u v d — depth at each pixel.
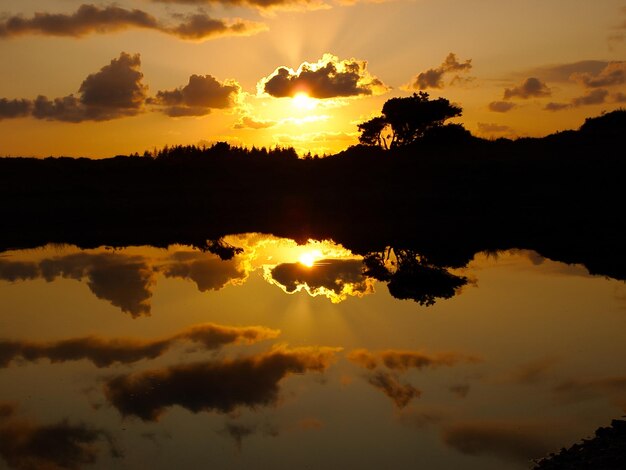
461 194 38.50
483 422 8.33
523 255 21.92
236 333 13.12
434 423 8.40
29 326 14.02
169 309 15.39
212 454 7.75
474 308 14.58
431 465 7.29
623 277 17.48
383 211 36.47
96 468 7.49
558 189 36.22
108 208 41.41
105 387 10.04
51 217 38.09
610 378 9.73
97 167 58.03
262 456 7.68
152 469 7.43
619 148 44.72
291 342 12.34
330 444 7.91
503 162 44.78
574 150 46.16
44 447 8.03
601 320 13.09
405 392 9.51
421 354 11.31
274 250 25.59
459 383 9.80
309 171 53.84
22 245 28.30
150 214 39.38
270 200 42.50
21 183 50.28
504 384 9.67
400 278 18.81
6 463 7.62
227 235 30.77
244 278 19.39
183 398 9.53
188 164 57.47
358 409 8.96
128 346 12.30
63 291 17.77
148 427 8.59
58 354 11.84
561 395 9.14
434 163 49.31
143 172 55.94
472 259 21.62
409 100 63.25
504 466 7.19
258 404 9.23
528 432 7.99
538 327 12.75
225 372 10.60
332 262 22.16
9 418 8.95
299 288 17.69
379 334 12.73
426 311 14.48
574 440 7.69
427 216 33.72
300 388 9.82
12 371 10.90
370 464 7.38
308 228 32.22
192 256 24.27
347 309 14.91
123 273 20.55
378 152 59.06
